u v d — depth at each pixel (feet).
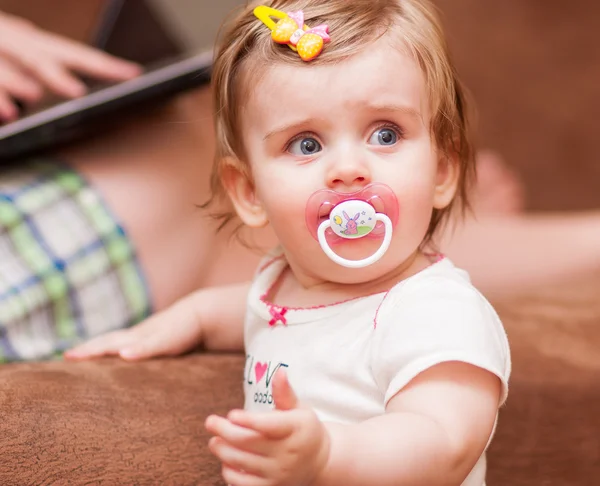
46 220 4.07
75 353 3.44
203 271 4.67
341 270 2.58
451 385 2.31
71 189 4.23
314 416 2.08
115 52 5.35
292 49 2.56
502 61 7.31
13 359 3.73
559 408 3.32
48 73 4.44
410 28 2.61
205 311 3.47
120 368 3.21
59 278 3.98
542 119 7.22
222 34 3.00
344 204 2.46
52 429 2.74
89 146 4.47
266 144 2.59
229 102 2.76
